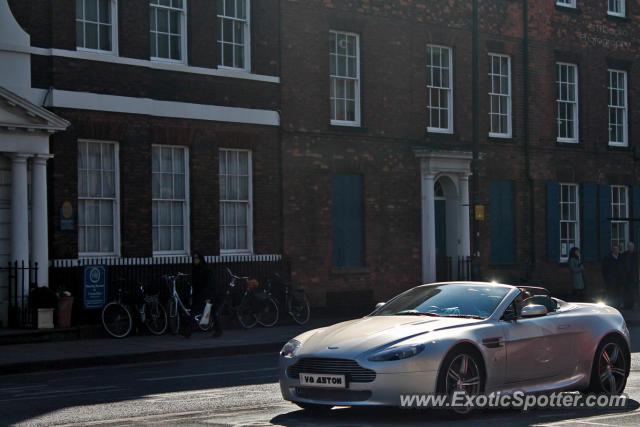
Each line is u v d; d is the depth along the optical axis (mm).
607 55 34656
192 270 22281
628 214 35344
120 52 23406
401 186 28875
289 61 26625
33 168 21406
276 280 25516
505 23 31625
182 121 24359
